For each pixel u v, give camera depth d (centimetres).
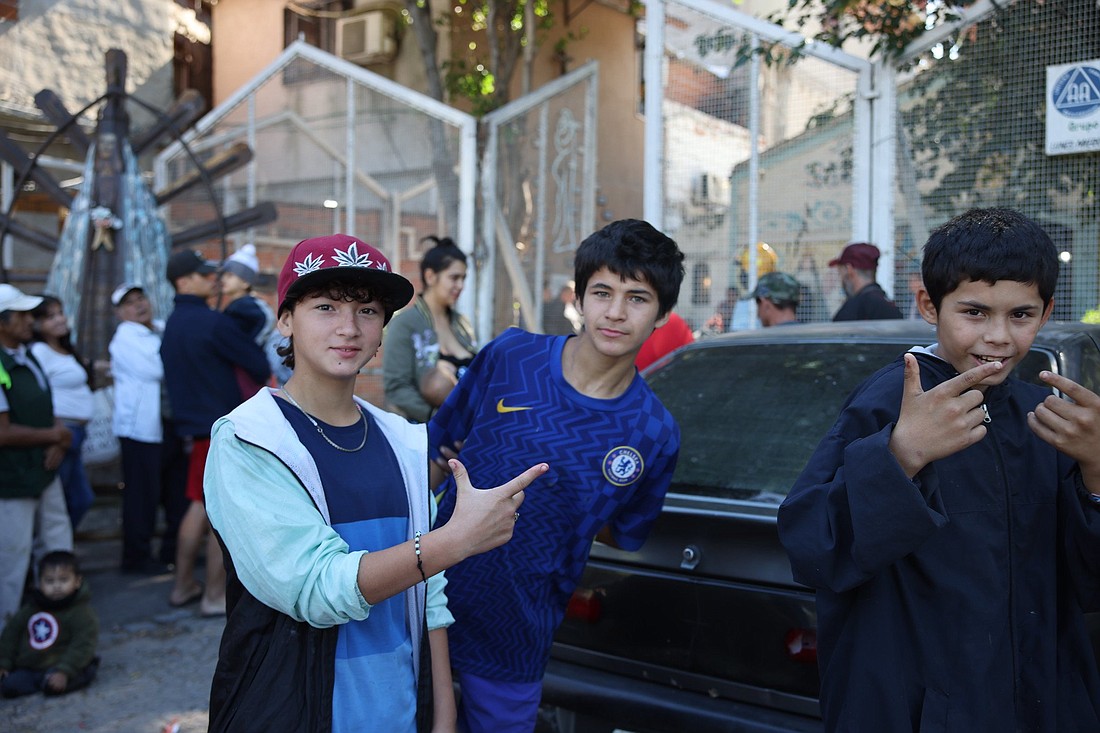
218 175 834
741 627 238
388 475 174
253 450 159
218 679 163
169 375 525
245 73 1277
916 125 619
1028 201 582
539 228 943
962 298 151
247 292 623
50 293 758
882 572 157
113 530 677
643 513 237
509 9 1066
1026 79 579
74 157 1134
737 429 289
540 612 228
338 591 151
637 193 1351
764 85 665
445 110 838
